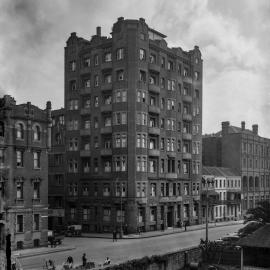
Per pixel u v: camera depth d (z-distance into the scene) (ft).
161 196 292.81
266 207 197.26
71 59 308.81
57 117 319.27
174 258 156.46
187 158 321.32
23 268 159.12
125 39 280.31
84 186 295.07
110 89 284.20
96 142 291.99
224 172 379.55
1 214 192.34
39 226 209.26
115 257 182.29
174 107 312.50
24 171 203.72
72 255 189.06
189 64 334.03
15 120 201.05
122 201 274.16
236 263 149.59
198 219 329.52
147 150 283.38
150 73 293.02
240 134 398.01
